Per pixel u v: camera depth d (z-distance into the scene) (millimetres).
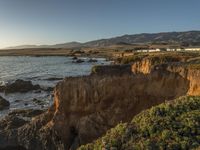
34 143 33781
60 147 32688
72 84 34156
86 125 32906
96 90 33750
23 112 48938
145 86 33500
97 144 18938
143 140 17391
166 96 32781
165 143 16734
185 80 32375
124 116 32969
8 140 35062
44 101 60500
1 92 72875
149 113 19875
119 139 18203
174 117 18938
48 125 33812
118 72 37531
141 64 39375
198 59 39781
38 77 99000
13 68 133500
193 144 16406
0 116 49500
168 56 49969
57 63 152000
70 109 33938
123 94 33594
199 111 19141
